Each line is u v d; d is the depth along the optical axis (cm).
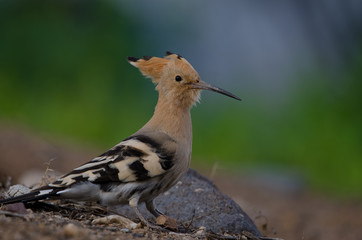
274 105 2158
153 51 2414
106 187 684
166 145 717
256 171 1730
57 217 655
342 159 1894
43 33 2291
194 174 873
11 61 2247
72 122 2108
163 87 777
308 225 1232
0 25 2280
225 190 1459
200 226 763
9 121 1958
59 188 671
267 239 744
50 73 2248
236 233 763
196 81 775
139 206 794
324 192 1688
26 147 1393
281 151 1977
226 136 2023
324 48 2522
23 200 655
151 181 698
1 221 570
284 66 2714
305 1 2630
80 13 2341
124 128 2138
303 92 2148
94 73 2244
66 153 1489
